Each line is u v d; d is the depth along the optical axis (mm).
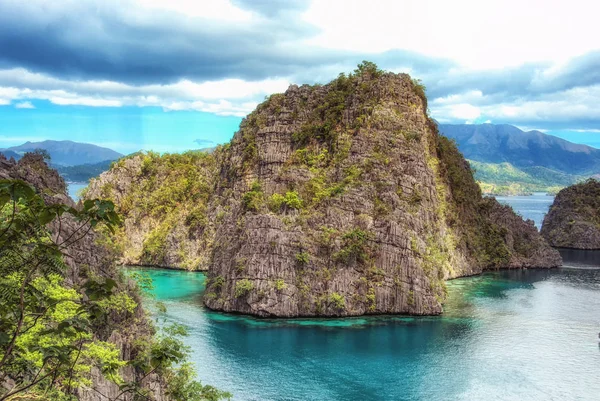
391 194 137500
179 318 117688
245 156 180250
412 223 133625
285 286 120500
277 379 82938
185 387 58844
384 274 124750
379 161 144125
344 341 102562
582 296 144625
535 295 145750
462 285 160250
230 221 144875
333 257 124812
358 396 77000
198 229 185000
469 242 183500
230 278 126688
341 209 134375
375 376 84562
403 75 169875
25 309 25406
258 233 126188
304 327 111938
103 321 59625
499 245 193500
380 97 162250
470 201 195000
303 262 123250
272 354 94375
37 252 23812
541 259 196625
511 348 98625
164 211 196875
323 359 92188
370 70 172250
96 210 21844
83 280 62969
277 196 142250
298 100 180625
